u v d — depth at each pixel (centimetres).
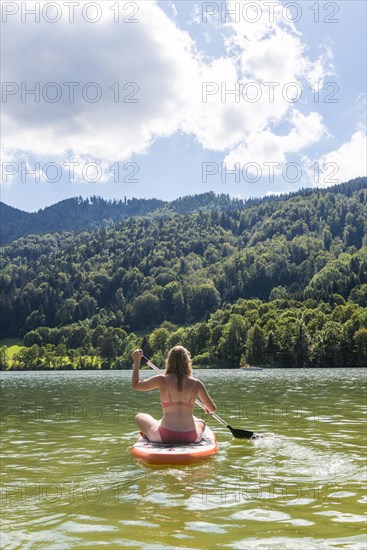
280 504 531
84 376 8119
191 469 695
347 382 3359
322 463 721
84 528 464
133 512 508
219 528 461
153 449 769
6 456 833
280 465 712
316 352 10406
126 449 862
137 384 827
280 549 411
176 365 827
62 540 434
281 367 10731
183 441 802
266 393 2233
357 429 1055
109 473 681
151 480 636
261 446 863
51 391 2953
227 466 709
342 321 11469
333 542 426
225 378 4778
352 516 492
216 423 1182
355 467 695
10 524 477
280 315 12456
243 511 508
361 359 9875
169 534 446
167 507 525
